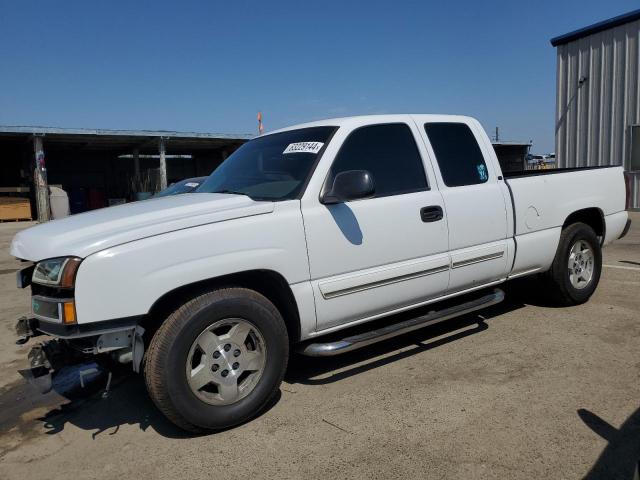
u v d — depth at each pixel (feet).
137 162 101.35
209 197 12.32
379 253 12.71
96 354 10.87
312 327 12.02
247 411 11.03
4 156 103.45
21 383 14.70
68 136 83.05
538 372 13.01
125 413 12.41
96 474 9.85
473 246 14.62
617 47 48.80
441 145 14.65
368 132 13.37
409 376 13.24
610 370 12.92
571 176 17.53
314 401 12.19
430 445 10.03
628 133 48.62
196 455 10.22
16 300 25.32
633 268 24.45
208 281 10.85
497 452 9.68
